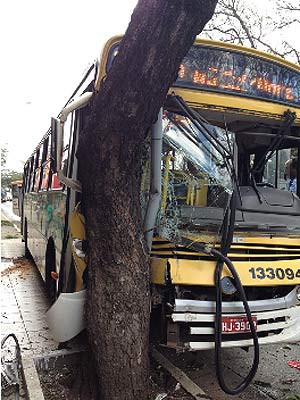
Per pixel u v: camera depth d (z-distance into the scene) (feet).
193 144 13.11
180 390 12.89
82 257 12.75
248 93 14.12
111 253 11.27
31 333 18.79
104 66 12.20
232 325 12.15
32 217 32.63
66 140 15.84
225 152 13.32
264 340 12.63
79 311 12.19
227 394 12.85
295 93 15.02
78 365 13.82
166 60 10.00
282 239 13.57
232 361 16.26
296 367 15.69
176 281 11.87
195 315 11.92
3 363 14.82
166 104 12.96
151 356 14.89
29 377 13.08
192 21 9.65
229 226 12.30
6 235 62.80
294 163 16.33
